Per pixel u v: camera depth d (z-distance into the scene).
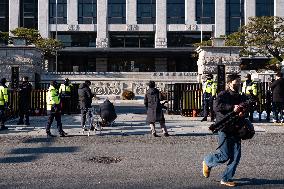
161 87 44.81
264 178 7.53
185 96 20.30
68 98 21.61
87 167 8.52
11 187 6.91
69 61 64.06
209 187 6.91
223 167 8.45
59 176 7.74
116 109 26.50
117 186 6.98
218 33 62.53
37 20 63.69
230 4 63.06
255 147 10.80
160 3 63.06
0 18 63.69
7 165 8.74
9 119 18.75
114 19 63.47
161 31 63.06
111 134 13.45
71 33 63.81
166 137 12.69
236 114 6.73
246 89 16.77
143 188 6.85
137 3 63.53
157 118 12.79
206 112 17.33
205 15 63.12
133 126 15.77
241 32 50.16
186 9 62.88
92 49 60.41
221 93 6.90
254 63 59.38
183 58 64.31
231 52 22.81
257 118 18.30
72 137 12.84
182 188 6.86
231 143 6.90
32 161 9.15
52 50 53.69
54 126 15.91
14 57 24.27
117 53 61.09
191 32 63.81
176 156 9.66
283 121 16.14
